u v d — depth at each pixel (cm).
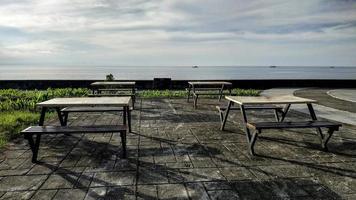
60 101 504
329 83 2006
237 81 1789
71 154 455
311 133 604
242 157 446
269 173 383
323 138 507
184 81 1675
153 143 521
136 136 570
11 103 886
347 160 438
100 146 500
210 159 436
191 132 606
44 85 1627
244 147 500
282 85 1908
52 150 475
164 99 1195
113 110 599
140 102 1096
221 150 482
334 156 456
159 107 966
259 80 1828
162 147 497
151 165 408
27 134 409
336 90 1761
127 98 556
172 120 738
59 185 340
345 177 373
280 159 439
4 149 479
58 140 537
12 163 413
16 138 545
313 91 1636
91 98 554
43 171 384
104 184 344
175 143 522
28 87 1619
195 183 349
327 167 407
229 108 609
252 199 310
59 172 380
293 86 1939
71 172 380
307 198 314
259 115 821
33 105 878
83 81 1636
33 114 778
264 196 317
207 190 330
